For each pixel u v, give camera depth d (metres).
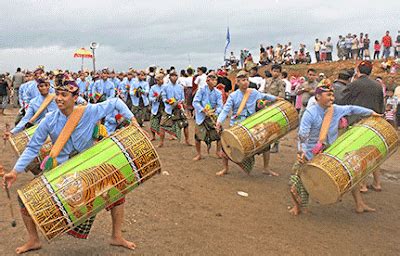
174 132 10.02
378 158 5.50
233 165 8.34
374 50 23.78
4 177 3.92
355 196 5.96
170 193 6.50
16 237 4.60
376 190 7.04
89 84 15.44
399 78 19.33
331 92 5.46
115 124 5.55
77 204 3.66
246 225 5.39
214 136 8.52
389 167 8.75
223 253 4.54
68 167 3.77
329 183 5.08
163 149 9.80
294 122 7.23
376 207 6.22
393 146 5.75
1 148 9.52
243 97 7.43
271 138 6.92
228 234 5.06
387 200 6.56
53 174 3.73
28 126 6.28
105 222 5.12
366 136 5.51
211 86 8.34
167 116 9.95
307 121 5.52
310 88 9.55
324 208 6.12
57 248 4.36
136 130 4.05
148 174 4.01
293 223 5.53
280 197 6.56
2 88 17.30
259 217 5.70
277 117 7.03
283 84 9.24
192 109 15.88
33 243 4.23
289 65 24.72
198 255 4.46
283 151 9.88
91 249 4.38
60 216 3.62
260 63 26.33
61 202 3.62
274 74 9.23
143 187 6.69
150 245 4.60
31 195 3.63
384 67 20.66
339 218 5.76
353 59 23.86
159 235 4.90
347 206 6.25
